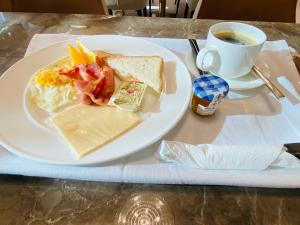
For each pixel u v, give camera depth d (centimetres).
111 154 42
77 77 57
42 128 47
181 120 51
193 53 67
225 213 39
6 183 42
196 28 83
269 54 68
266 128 50
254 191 42
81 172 41
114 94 53
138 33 80
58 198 40
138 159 44
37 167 41
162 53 66
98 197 41
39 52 64
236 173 41
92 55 61
